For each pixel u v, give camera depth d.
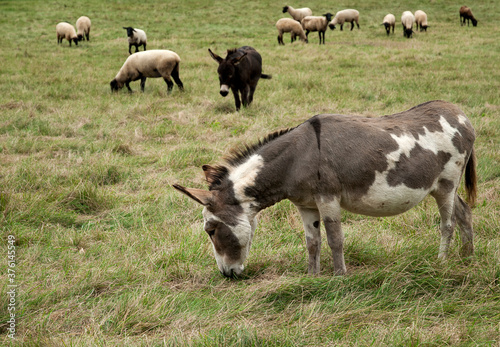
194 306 3.45
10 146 7.54
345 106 9.91
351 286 3.60
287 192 3.67
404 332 2.96
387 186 3.61
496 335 2.93
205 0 35.59
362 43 21.73
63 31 21.50
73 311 3.41
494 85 11.64
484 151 6.95
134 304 3.38
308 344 2.93
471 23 28.12
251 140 7.48
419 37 23.31
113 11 30.73
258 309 3.40
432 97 10.57
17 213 5.11
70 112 9.52
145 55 11.91
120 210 5.56
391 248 4.21
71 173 6.36
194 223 5.14
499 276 3.68
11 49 19.53
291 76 13.25
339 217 3.66
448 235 4.07
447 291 3.60
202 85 12.56
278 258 4.22
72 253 4.42
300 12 29.80
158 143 8.02
